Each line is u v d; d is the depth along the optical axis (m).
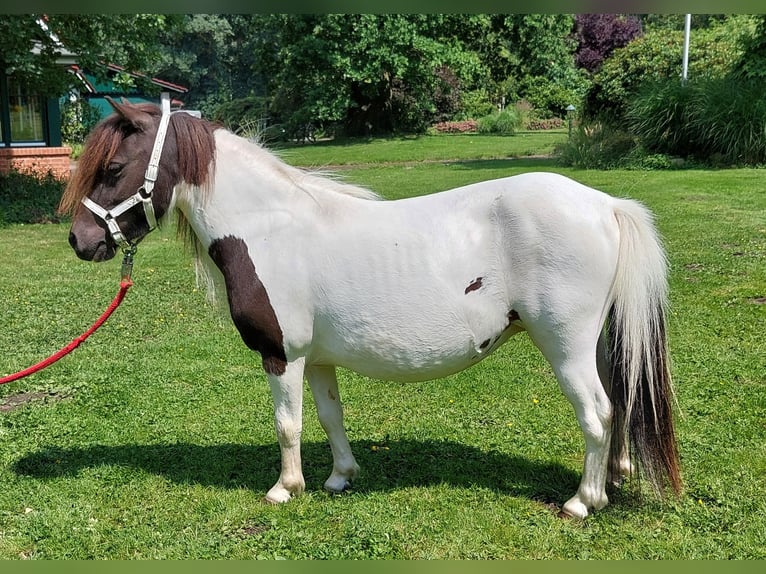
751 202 11.53
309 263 3.35
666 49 20.19
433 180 16.27
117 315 7.40
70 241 3.41
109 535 3.42
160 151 3.34
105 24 14.35
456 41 31.22
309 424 4.80
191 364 5.93
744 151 15.87
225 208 3.42
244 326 3.46
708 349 5.68
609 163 16.95
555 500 3.63
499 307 3.26
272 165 3.48
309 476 4.01
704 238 9.34
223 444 4.46
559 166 17.92
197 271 3.74
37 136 17.75
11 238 12.00
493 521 3.41
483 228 3.24
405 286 3.26
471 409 4.89
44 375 5.67
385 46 29.30
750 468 3.83
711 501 3.54
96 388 5.40
